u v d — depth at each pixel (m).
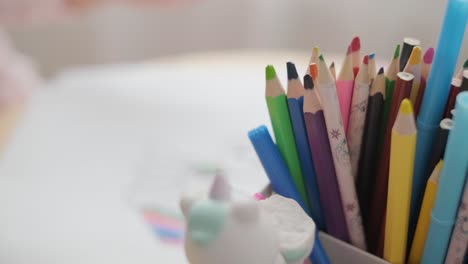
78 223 0.62
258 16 1.07
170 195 0.65
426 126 0.33
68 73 0.93
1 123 0.82
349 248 0.36
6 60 0.93
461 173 0.30
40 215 0.63
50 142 0.75
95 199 0.65
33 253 0.58
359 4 0.91
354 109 0.35
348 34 0.94
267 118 0.75
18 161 0.72
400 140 0.30
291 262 0.29
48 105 0.83
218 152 0.70
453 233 0.33
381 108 0.34
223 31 1.14
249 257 0.27
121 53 1.25
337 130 0.33
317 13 0.98
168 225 0.61
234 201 0.27
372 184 0.37
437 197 0.32
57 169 0.70
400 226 0.34
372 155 0.36
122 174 0.69
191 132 0.74
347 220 0.36
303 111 0.33
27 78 0.95
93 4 1.11
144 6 1.13
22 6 1.03
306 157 0.35
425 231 0.35
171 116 0.78
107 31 1.23
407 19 0.85
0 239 0.59
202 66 0.89
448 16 0.30
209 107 0.79
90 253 0.58
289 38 1.04
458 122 0.29
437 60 0.32
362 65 0.34
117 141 0.75
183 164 0.69
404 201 0.33
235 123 0.75
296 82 0.33
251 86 0.82
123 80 0.88
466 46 0.38
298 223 0.30
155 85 0.85
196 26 1.16
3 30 1.15
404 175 0.31
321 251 0.36
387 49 0.88
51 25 1.23
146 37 1.21
